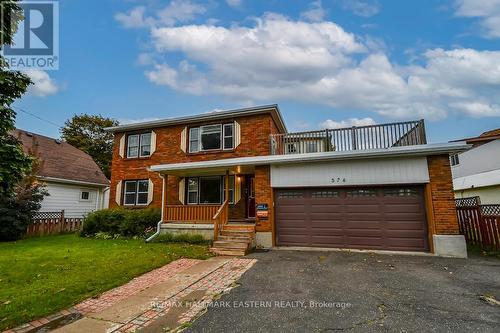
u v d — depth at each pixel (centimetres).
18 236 1288
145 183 1512
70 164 1967
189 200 1398
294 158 988
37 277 623
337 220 971
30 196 1347
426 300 468
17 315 427
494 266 684
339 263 738
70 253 891
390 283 562
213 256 865
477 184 1458
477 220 923
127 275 646
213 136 1422
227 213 1143
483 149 1515
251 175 1323
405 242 888
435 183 866
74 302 485
